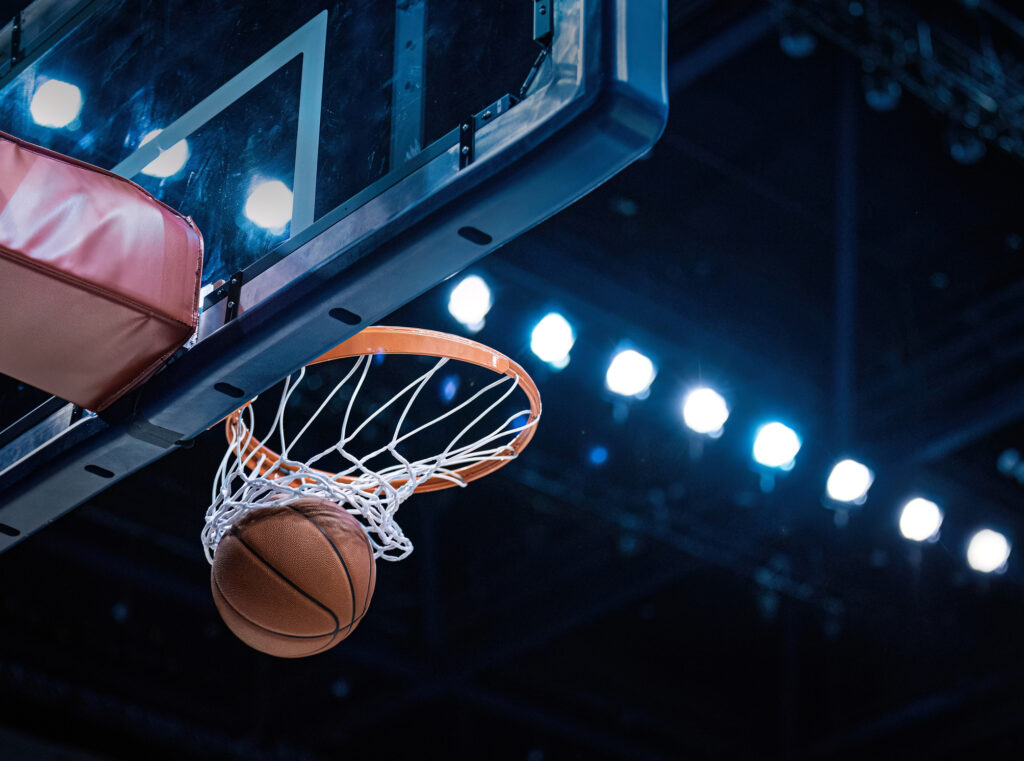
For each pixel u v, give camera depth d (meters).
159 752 7.32
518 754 8.49
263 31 2.91
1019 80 6.36
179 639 7.39
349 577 2.57
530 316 6.31
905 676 8.12
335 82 2.61
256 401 6.25
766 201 7.06
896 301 7.66
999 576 7.52
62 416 2.87
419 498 6.93
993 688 7.77
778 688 8.48
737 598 7.95
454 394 6.52
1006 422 6.71
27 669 6.82
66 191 2.44
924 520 6.72
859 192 7.22
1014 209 7.19
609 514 6.77
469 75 2.29
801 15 5.85
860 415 7.18
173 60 3.13
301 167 2.56
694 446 6.84
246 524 2.58
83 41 3.45
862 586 7.30
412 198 2.23
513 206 2.11
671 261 6.99
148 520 6.66
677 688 8.42
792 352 7.27
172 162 2.94
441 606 7.36
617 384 6.04
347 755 8.06
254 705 7.55
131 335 2.49
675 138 6.70
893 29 5.99
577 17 2.08
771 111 6.69
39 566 6.91
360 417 6.47
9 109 3.53
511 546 7.39
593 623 8.05
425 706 8.23
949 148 6.88
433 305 6.07
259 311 2.43
